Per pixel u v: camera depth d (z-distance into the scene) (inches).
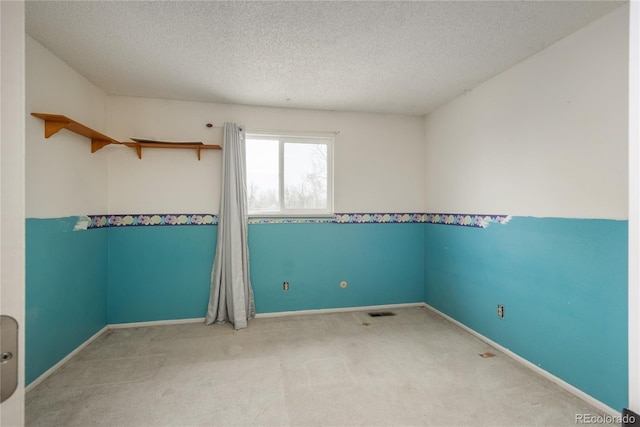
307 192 145.5
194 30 80.9
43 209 87.0
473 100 118.3
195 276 131.9
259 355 100.3
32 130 83.1
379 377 87.0
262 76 108.1
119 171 125.6
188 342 110.6
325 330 121.6
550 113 86.8
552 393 80.0
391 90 120.6
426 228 152.6
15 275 22.7
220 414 71.6
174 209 130.2
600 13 72.7
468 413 71.9
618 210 70.5
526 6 70.7
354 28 80.0
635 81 22.1
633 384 21.9
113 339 113.2
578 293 79.0
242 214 131.3
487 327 110.6
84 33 81.8
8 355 22.3
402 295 152.5
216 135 133.4
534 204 91.9
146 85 115.4
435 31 81.1
